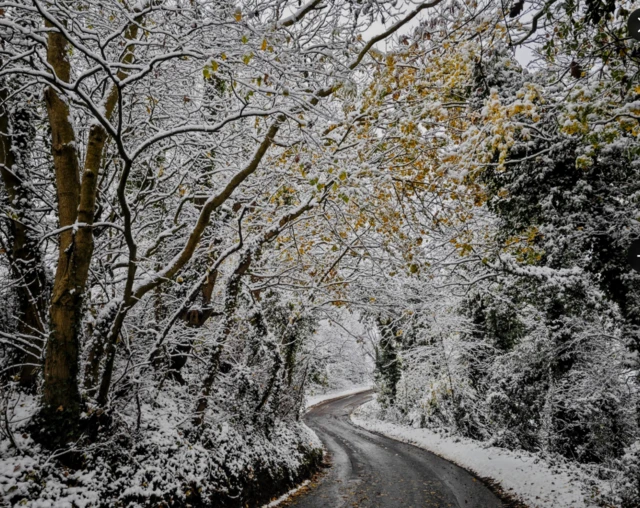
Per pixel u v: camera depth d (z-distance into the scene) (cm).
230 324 949
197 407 873
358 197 704
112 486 570
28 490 473
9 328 711
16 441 519
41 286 668
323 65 688
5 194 722
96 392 633
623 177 706
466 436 1770
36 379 670
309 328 1639
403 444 1927
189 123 803
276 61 609
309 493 1031
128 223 525
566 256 798
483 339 1770
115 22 637
